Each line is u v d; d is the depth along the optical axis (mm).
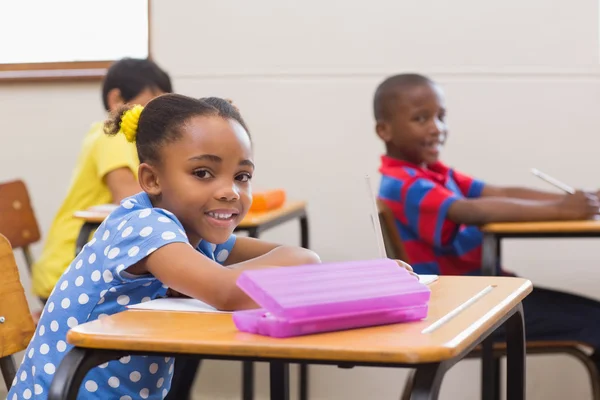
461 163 3170
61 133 3398
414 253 2693
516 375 1452
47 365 1394
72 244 2838
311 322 1038
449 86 3164
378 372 3230
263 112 3262
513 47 3135
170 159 1404
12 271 1668
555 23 3119
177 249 1275
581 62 3119
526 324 2467
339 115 3217
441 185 2838
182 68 3301
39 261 2891
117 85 2820
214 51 3281
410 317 1130
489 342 2375
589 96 3117
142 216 1339
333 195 3230
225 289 1214
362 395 3242
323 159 3230
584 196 2574
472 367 3188
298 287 1063
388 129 2865
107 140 2775
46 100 3406
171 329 1087
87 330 1074
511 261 3184
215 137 1390
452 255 2715
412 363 947
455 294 1329
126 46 3439
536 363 3166
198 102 1437
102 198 2850
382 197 2756
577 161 3131
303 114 3240
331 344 983
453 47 3156
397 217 2715
